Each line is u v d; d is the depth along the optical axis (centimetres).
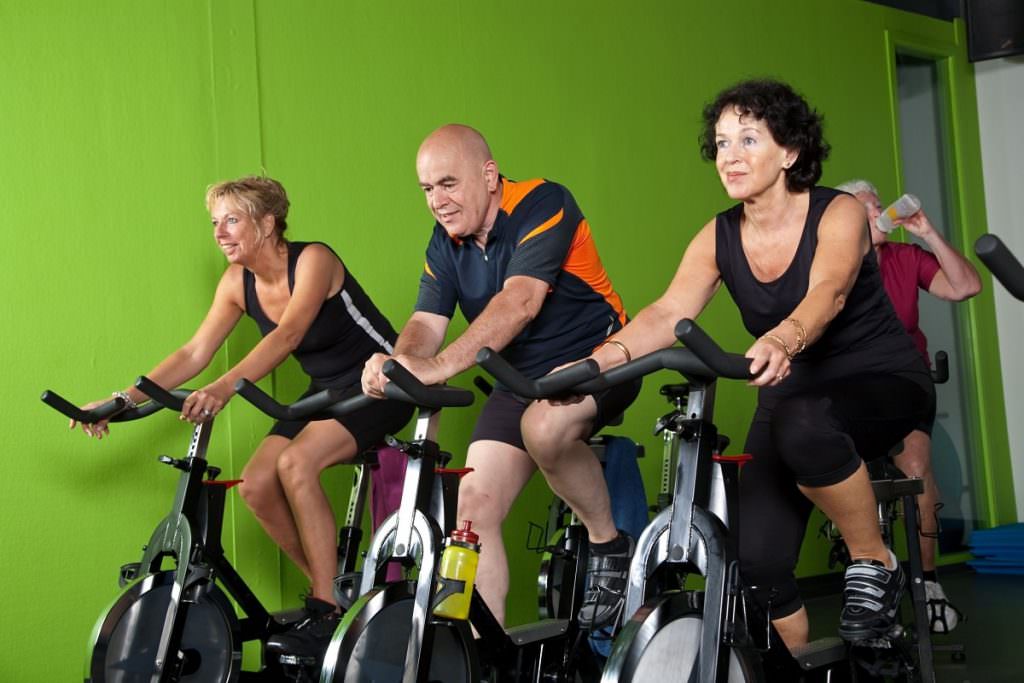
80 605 327
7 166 324
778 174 214
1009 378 611
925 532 385
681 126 482
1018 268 134
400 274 395
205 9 359
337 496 376
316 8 381
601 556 276
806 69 534
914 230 380
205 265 356
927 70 605
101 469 334
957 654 354
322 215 378
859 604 219
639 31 470
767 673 216
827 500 214
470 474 266
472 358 228
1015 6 594
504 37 427
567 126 443
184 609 274
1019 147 609
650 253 464
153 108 348
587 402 258
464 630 224
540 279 250
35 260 327
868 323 226
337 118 383
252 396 219
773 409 235
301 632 275
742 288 226
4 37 324
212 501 284
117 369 338
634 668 179
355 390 311
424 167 254
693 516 190
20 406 321
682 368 177
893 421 221
